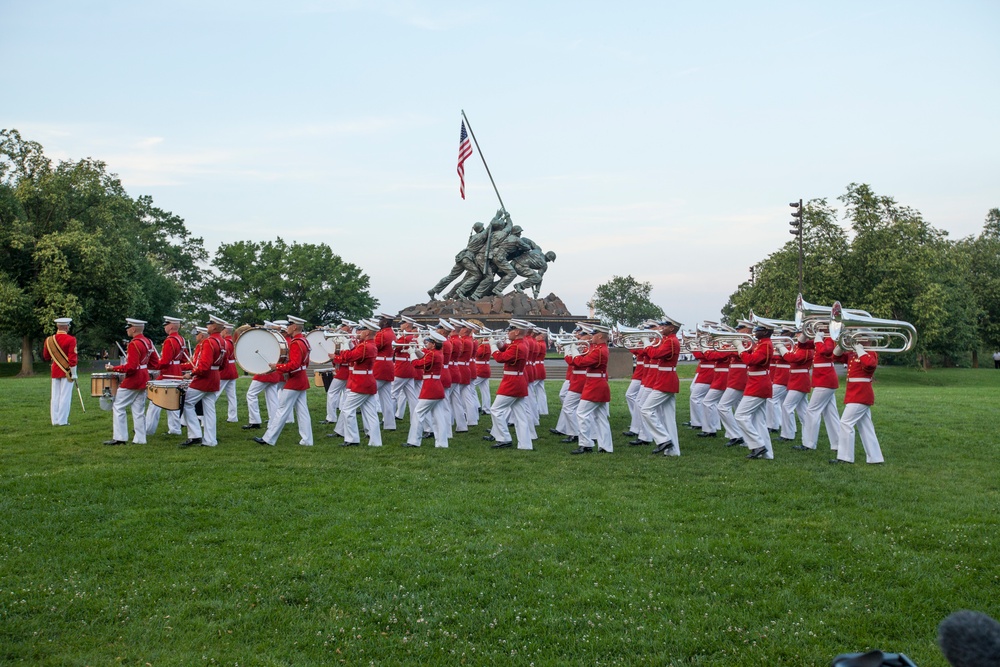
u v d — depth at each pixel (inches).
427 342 589.6
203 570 304.8
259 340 572.1
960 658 113.8
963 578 297.0
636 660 238.7
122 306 1999.3
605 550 331.3
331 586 289.9
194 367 565.3
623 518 377.7
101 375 566.3
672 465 522.3
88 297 1942.7
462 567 309.1
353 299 2768.2
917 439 621.0
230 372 707.4
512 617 267.3
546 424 751.1
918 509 395.9
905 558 318.7
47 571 300.4
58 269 1824.6
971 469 504.7
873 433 532.1
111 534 343.9
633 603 276.2
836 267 1876.2
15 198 1913.1
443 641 249.9
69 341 657.0
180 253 3110.2
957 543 336.5
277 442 601.9
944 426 683.4
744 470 503.8
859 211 1907.0
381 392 674.8
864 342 542.0
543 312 1549.0
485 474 486.9
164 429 653.3
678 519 378.9
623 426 738.2
